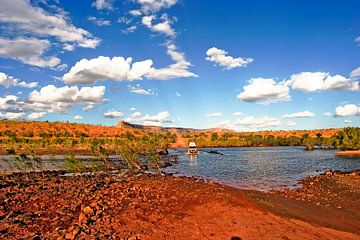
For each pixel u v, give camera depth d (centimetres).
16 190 2064
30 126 12694
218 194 1942
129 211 1473
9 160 5059
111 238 1079
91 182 2498
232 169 4038
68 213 1433
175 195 1897
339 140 9238
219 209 1523
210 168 4191
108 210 1497
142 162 4781
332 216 1499
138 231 1174
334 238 1152
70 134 12219
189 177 3092
